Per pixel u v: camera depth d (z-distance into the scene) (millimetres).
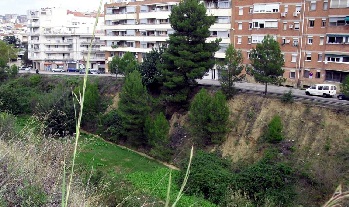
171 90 30297
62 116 22281
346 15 31203
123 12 52688
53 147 9070
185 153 25953
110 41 54125
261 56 26531
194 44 29609
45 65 68375
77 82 41156
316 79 34375
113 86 38281
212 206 19219
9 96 34062
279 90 32250
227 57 28062
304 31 34688
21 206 5734
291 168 20141
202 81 38469
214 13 41188
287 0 35531
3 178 6293
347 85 24328
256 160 23359
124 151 28469
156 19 48281
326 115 23406
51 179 6809
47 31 67938
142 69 33719
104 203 10055
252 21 38250
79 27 68438
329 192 18547
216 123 25016
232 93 28469
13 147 8094
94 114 32656
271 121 23406
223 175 21203
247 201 18266
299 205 18438
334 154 21000
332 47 32469
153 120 28516
